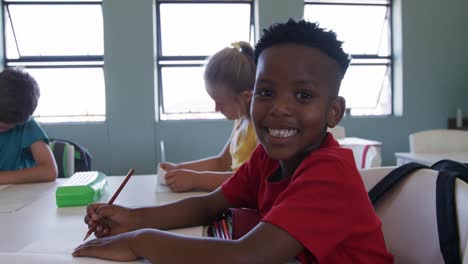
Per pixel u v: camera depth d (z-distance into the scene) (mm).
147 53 3029
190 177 1072
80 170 1936
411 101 3344
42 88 3262
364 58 3525
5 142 1382
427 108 3357
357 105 3570
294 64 540
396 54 3422
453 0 3316
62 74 3264
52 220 790
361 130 3320
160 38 3301
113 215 694
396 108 3463
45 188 1147
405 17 3293
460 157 1885
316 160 551
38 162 1302
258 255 485
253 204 783
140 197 1014
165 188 1126
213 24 3346
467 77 3365
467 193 590
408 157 1929
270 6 3098
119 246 538
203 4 3295
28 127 1386
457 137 2158
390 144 3344
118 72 3029
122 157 3088
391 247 729
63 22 3215
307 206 512
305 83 541
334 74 567
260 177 752
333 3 3428
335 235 509
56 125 3039
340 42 569
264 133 581
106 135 3070
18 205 924
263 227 505
